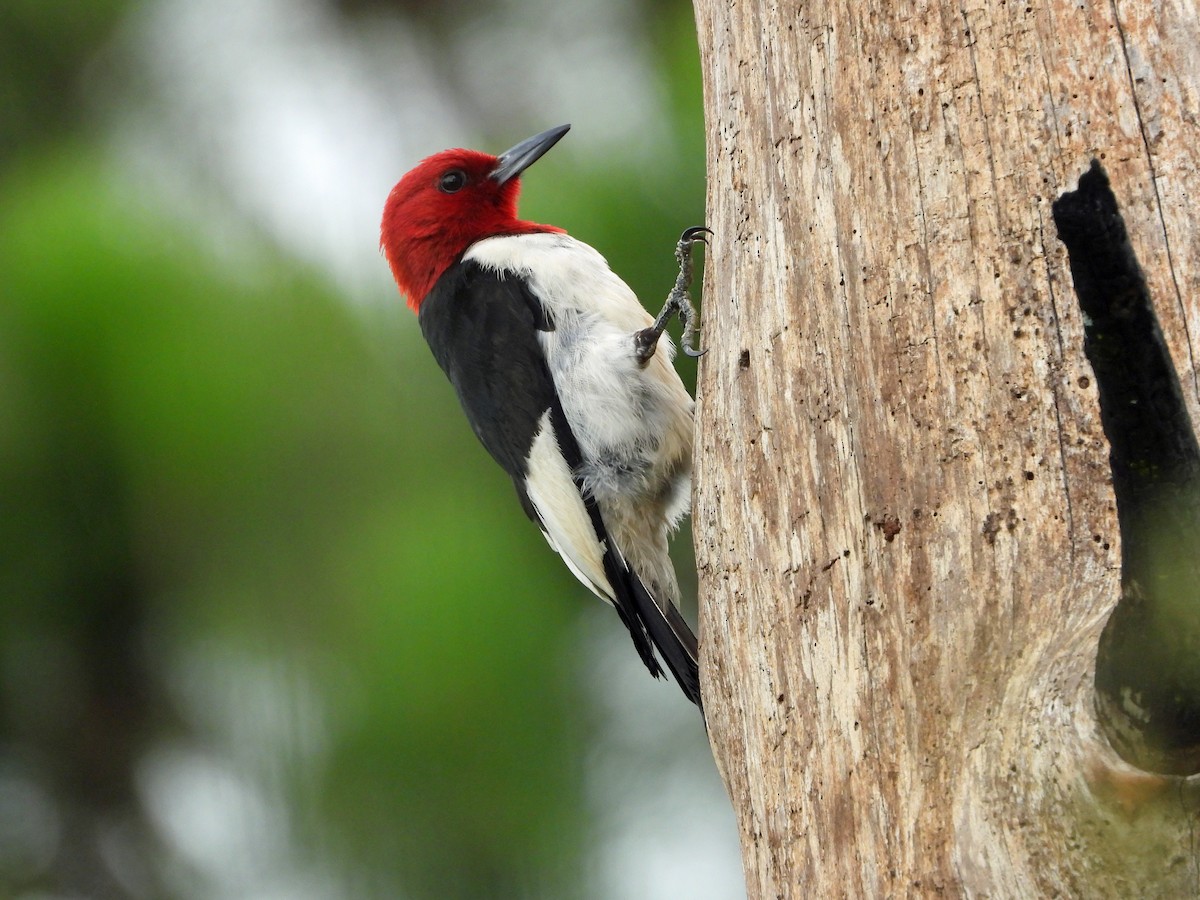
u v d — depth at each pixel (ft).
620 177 34.55
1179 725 15.81
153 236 33.88
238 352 33.14
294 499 33.14
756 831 22.39
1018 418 19.66
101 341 32.35
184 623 34.55
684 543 39.73
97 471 32.94
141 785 38.11
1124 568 15.87
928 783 19.48
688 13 37.45
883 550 20.54
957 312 20.34
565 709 33.30
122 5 42.24
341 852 33.30
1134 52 19.65
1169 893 16.85
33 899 38.70
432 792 32.45
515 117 47.42
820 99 22.27
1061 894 17.44
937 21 20.94
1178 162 19.24
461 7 47.24
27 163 38.50
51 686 36.88
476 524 33.50
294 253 35.88
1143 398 15.39
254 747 34.14
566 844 33.06
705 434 24.38
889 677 20.24
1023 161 20.11
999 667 19.11
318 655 32.99
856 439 21.13
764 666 22.33
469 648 31.96
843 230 21.65
